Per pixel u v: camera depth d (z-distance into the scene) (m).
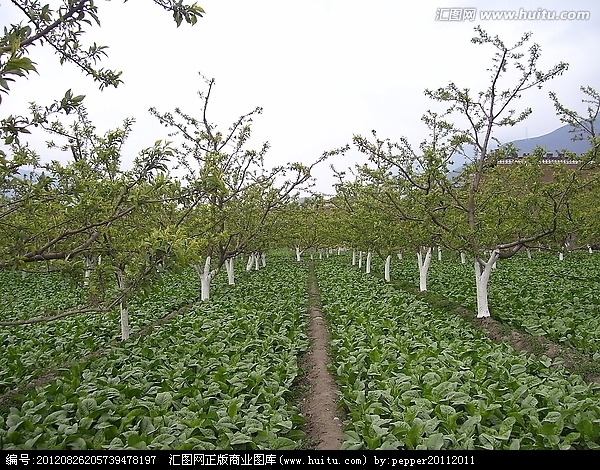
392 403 6.82
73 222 7.34
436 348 9.38
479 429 5.97
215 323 12.09
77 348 11.29
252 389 7.60
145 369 8.68
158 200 6.99
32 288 21.72
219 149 16.03
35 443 5.69
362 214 19.80
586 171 12.22
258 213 17.45
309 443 6.57
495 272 21.89
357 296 16.20
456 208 13.69
